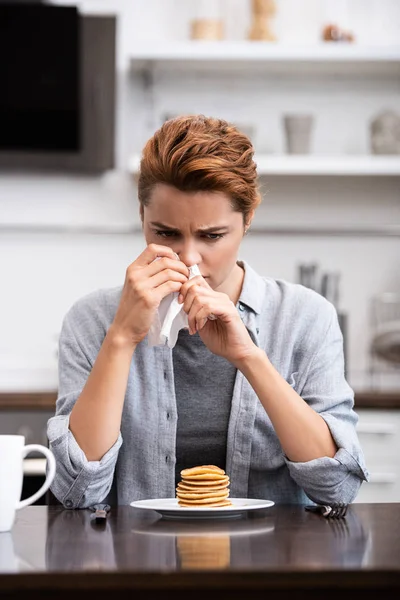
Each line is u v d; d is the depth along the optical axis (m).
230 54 4.38
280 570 1.22
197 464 2.12
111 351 1.89
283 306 2.19
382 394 4.05
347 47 4.37
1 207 4.63
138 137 4.66
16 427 4.04
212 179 1.83
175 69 4.59
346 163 4.40
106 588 1.22
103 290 2.25
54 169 4.55
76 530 1.57
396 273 4.70
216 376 2.11
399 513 1.76
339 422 1.96
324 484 1.89
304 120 4.40
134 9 4.65
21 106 4.51
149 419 2.10
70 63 4.51
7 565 1.27
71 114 4.52
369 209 4.70
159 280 1.87
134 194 4.66
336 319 2.22
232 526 1.60
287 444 1.90
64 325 2.21
